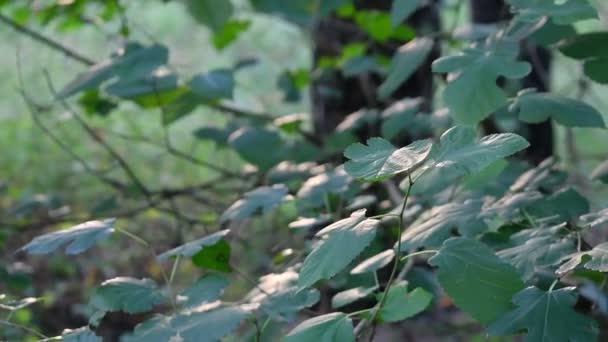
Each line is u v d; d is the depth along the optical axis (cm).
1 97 912
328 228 159
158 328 174
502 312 163
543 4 205
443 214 193
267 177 322
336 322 165
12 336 313
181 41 1007
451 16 617
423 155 146
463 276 165
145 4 580
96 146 782
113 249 609
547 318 160
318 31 466
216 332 171
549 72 416
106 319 546
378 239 275
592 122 215
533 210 221
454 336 422
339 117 457
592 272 199
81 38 879
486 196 242
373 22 406
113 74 284
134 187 404
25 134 804
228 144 369
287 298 190
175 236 448
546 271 207
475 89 206
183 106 326
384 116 321
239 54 942
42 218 427
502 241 221
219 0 318
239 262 492
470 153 149
